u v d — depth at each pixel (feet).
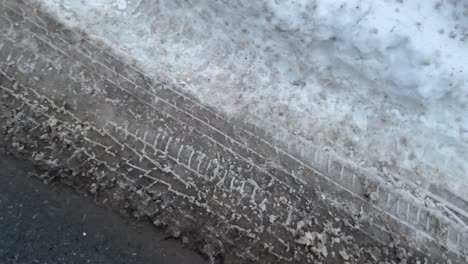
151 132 11.27
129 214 10.45
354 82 11.98
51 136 10.78
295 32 11.66
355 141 11.93
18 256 9.84
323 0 11.25
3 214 10.07
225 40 12.16
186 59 12.07
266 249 10.62
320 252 10.77
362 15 11.24
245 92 12.01
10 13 11.80
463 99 11.45
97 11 12.07
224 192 10.95
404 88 11.64
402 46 11.27
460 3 11.34
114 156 10.85
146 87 11.71
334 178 11.55
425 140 11.98
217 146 11.41
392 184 11.66
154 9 12.16
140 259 10.19
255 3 11.49
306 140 11.83
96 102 11.32
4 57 11.35
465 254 11.23
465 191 11.84
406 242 11.13
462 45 11.31
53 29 11.85
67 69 11.53
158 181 10.80
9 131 10.68
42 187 10.39
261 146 11.60
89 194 10.47
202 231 10.55
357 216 11.24
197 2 12.00
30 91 11.12
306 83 12.11
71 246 10.07
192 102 11.75
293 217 11.00
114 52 11.89
